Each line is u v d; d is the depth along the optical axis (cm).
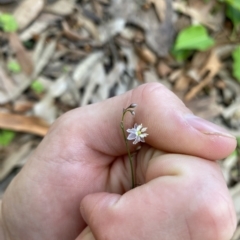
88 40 15
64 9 15
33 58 14
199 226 6
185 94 15
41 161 8
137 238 6
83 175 8
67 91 14
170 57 15
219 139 6
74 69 15
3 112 13
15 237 9
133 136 7
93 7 15
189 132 6
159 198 6
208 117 15
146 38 15
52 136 8
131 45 15
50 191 8
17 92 14
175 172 6
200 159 6
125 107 7
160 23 16
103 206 6
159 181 6
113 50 15
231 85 16
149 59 15
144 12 16
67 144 8
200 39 15
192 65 15
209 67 16
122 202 6
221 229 6
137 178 8
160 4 16
